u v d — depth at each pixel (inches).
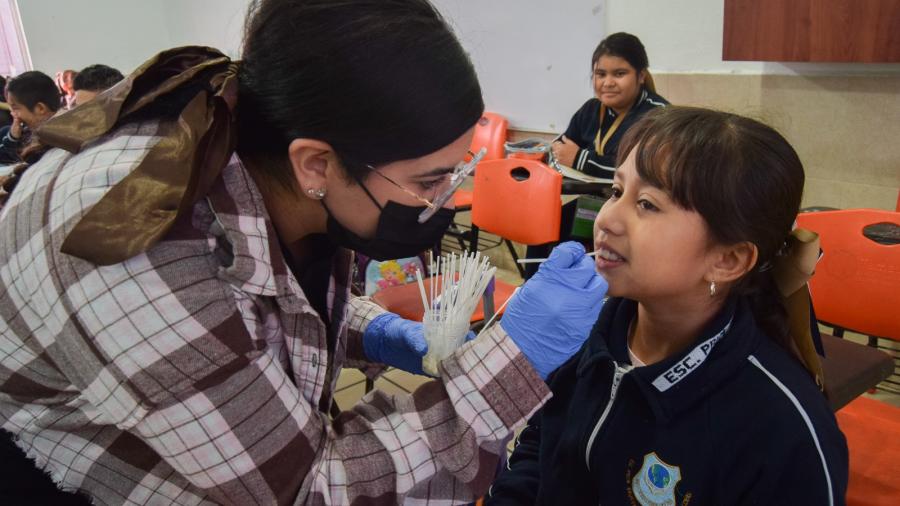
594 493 37.3
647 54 129.2
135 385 25.3
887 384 86.9
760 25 98.3
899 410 57.1
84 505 31.0
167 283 25.5
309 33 25.6
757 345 32.3
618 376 35.3
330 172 27.8
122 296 24.9
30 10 241.4
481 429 30.7
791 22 94.3
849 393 49.4
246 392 26.9
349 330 46.2
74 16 252.4
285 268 29.2
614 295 33.3
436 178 28.5
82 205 25.4
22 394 29.0
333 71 25.2
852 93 102.2
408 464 30.0
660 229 30.6
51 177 27.7
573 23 137.7
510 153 129.6
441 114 26.1
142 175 25.1
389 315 45.9
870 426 53.4
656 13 125.2
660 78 128.0
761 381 31.3
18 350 28.2
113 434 29.2
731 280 31.5
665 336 35.0
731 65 116.5
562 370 39.8
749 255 30.8
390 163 27.0
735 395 31.6
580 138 131.5
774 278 32.5
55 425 29.2
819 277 64.8
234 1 226.8
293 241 32.5
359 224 29.9
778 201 29.9
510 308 34.3
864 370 50.8
